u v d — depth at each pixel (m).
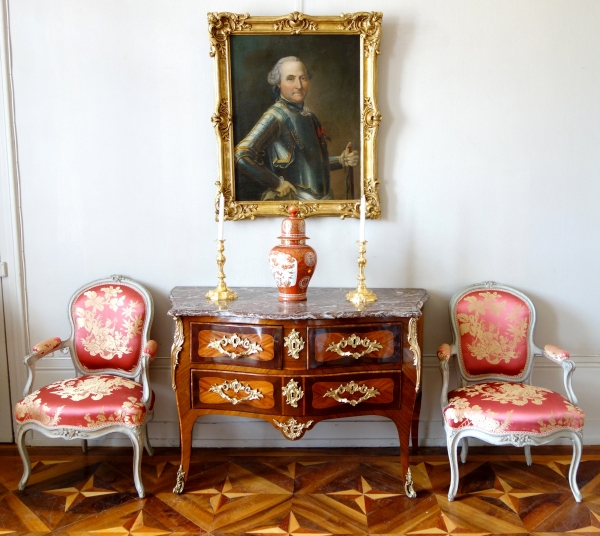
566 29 2.65
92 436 2.29
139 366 2.65
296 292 2.44
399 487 2.47
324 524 2.20
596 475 2.56
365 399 2.33
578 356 2.86
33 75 2.66
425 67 2.67
